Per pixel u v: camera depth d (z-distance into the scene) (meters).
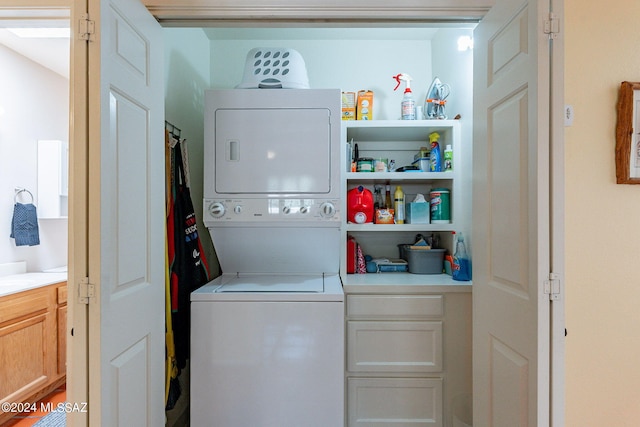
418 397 2.10
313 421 1.80
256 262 2.33
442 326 2.10
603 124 1.45
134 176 1.33
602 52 1.45
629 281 1.45
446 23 1.65
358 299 2.11
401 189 2.69
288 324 1.82
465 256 2.28
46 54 3.21
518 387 1.23
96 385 1.08
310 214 2.02
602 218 1.44
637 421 1.45
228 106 2.04
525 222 1.19
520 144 1.22
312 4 1.57
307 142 2.04
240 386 1.81
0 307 2.50
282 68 2.13
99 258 1.08
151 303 1.47
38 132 3.40
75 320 1.08
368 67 2.87
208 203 2.03
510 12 1.28
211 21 1.63
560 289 1.10
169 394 1.84
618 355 1.45
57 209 3.42
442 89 2.47
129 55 1.29
